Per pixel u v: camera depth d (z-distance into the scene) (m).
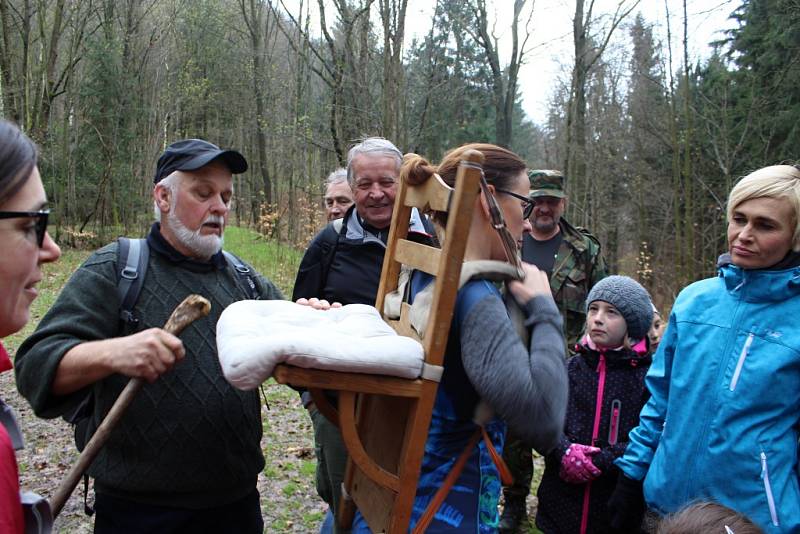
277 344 1.31
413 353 1.40
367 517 1.67
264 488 4.45
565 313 3.86
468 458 1.59
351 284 2.89
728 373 2.04
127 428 1.89
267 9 25.00
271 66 24.62
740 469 1.98
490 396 1.39
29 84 17.89
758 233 1.99
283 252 13.64
